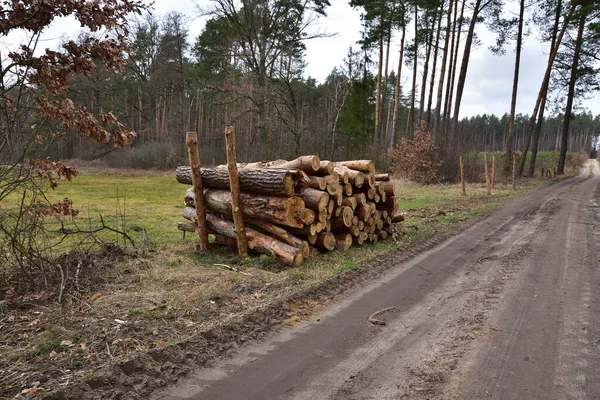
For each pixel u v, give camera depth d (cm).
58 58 464
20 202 551
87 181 2500
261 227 715
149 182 2491
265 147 2836
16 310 445
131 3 484
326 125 3122
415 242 870
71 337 387
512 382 335
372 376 347
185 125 4262
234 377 343
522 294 554
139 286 541
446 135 2655
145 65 4181
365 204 805
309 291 544
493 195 1872
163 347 368
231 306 484
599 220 1183
